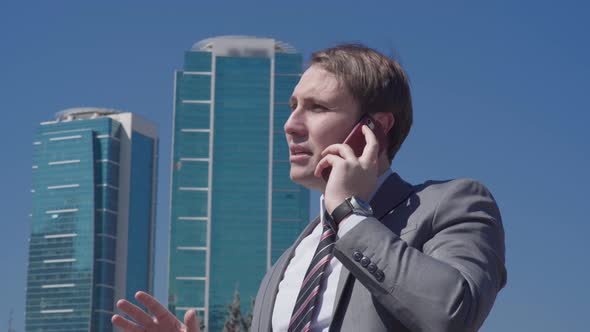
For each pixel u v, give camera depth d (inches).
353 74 102.2
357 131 100.1
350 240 83.4
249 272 7844.5
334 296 92.9
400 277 80.0
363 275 82.0
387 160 103.7
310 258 105.0
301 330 92.5
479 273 84.8
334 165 91.4
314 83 103.3
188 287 7819.9
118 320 102.3
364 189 90.5
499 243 92.5
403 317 79.8
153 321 103.4
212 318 7726.4
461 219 91.6
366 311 86.5
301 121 103.2
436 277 79.6
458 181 96.0
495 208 95.7
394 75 105.2
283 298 103.0
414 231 91.7
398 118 105.4
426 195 95.7
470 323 79.9
